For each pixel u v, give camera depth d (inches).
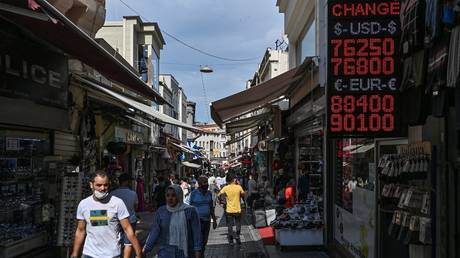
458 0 152.2
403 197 232.4
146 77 1259.8
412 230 219.1
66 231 406.3
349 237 374.9
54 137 442.0
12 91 343.3
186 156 2351.1
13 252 356.2
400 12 236.5
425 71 201.0
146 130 1092.5
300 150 682.8
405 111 240.5
